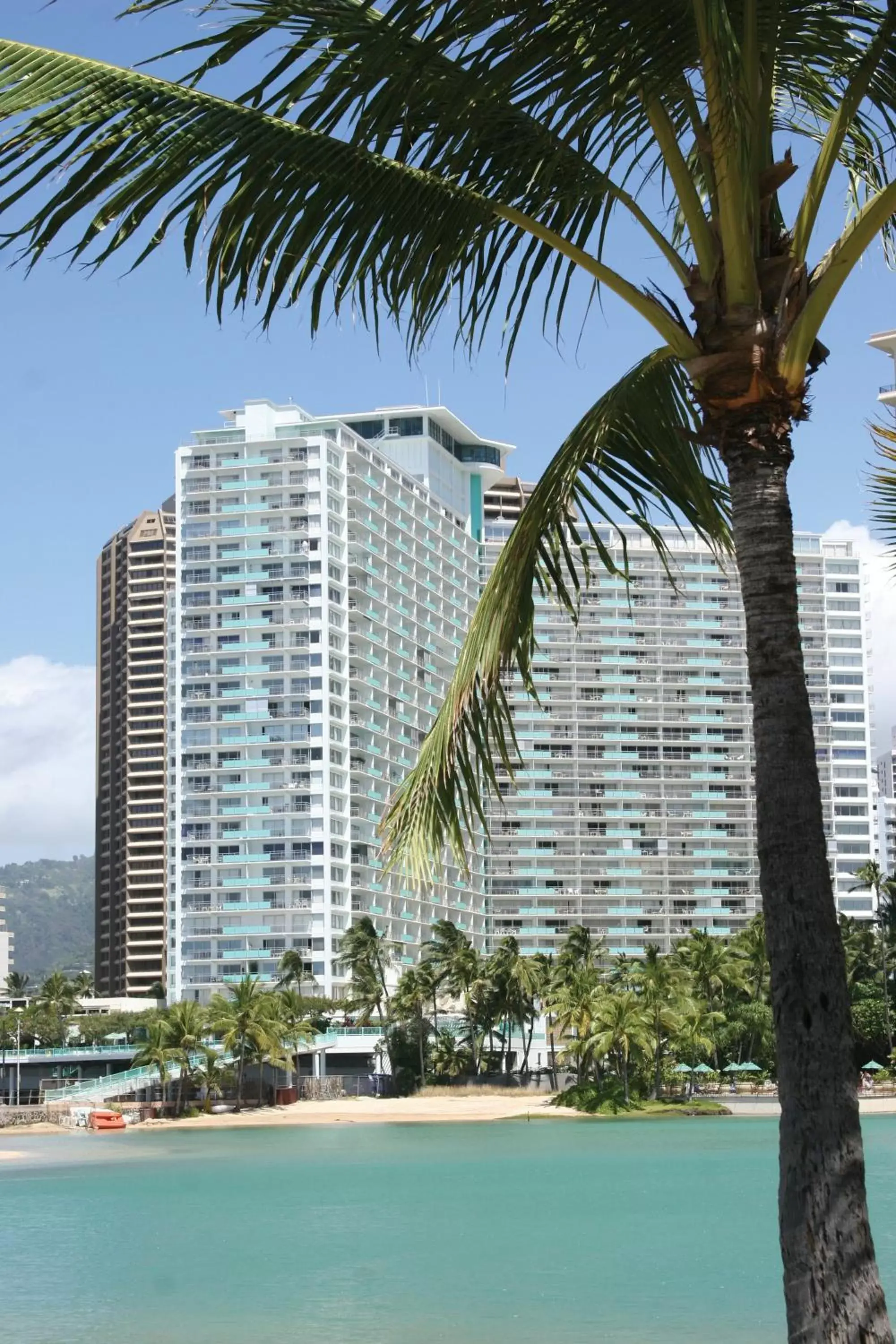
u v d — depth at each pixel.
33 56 6.36
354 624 170.00
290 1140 97.56
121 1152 90.75
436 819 7.88
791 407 7.46
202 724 162.38
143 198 6.45
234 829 160.25
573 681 196.38
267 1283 36.81
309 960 156.00
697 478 8.53
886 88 8.12
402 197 7.08
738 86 6.98
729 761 199.00
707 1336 28.02
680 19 7.05
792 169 7.41
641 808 197.12
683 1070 119.56
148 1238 47.56
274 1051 125.81
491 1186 61.97
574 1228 46.97
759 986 126.88
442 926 140.50
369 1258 40.88
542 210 7.97
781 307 7.44
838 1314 6.44
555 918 192.75
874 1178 55.75
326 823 157.75
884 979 124.38
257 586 164.12
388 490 180.50
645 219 7.75
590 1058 117.88
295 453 165.12
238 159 6.57
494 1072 142.38
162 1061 122.88
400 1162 76.06
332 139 6.82
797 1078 6.77
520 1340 28.00
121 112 6.39
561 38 6.84
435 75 6.98
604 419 8.22
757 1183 60.19
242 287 6.84
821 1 7.86
